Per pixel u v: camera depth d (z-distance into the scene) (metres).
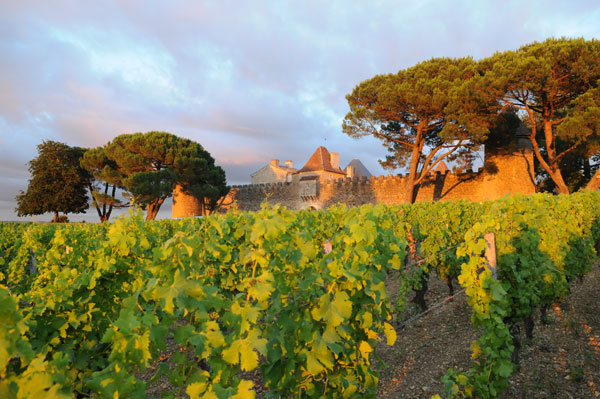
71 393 1.17
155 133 40.38
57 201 41.31
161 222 11.54
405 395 4.00
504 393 3.86
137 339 1.46
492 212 4.78
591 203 9.18
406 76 26.05
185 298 1.66
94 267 4.20
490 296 3.70
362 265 2.63
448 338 5.47
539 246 5.61
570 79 20.38
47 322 3.11
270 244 2.56
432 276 9.97
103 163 40.53
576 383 3.85
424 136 28.78
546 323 5.57
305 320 2.41
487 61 23.69
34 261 7.79
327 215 8.27
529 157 28.36
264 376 2.38
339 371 2.65
